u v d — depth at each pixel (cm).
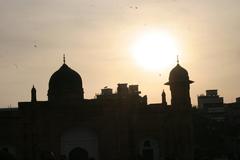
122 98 6000
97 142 5994
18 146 5775
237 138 9744
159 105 6138
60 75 6400
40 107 5894
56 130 5884
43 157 5381
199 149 8838
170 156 5909
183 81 6166
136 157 5903
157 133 5984
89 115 5953
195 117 10188
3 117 5784
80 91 6400
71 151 5994
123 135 5953
